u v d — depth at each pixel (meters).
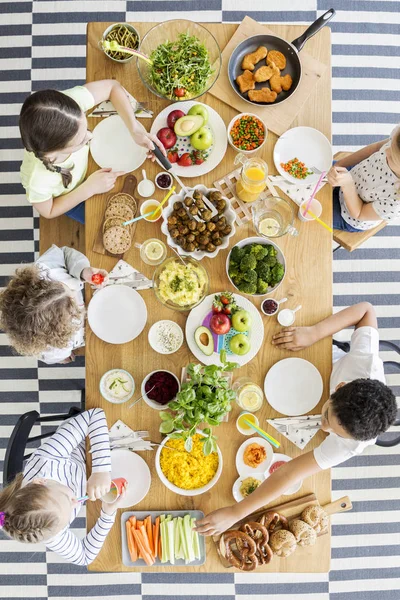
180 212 1.72
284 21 2.54
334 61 2.58
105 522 1.70
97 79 1.83
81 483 1.85
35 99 1.50
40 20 2.54
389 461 2.57
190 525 1.75
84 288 1.97
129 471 1.76
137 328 1.77
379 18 2.58
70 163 1.77
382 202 1.91
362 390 1.59
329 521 1.79
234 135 1.81
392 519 2.57
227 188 1.82
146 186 1.79
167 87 1.74
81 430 1.76
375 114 2.59
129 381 1.76
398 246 2.60
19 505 1.55
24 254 2.54
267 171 1.83
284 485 1.69
